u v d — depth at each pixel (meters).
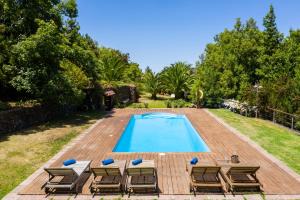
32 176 9.47
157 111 25.11
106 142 14.03
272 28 25.92
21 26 20.14
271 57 24.70
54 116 20.67
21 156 11.61
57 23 22.70
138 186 7.98
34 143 13.59
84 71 23.81
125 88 33.31
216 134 15.87
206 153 12.09
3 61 18.20
